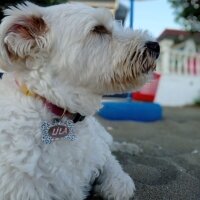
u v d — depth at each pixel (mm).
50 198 204
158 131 551
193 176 299
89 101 222
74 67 214
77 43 217
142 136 497
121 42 223
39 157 199
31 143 198
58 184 205
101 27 226
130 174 294
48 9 227
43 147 202
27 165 195
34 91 207
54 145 205
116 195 231
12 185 194
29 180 197
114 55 221
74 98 216
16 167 194
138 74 220
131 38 224
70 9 225
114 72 221
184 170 314
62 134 207
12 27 204
